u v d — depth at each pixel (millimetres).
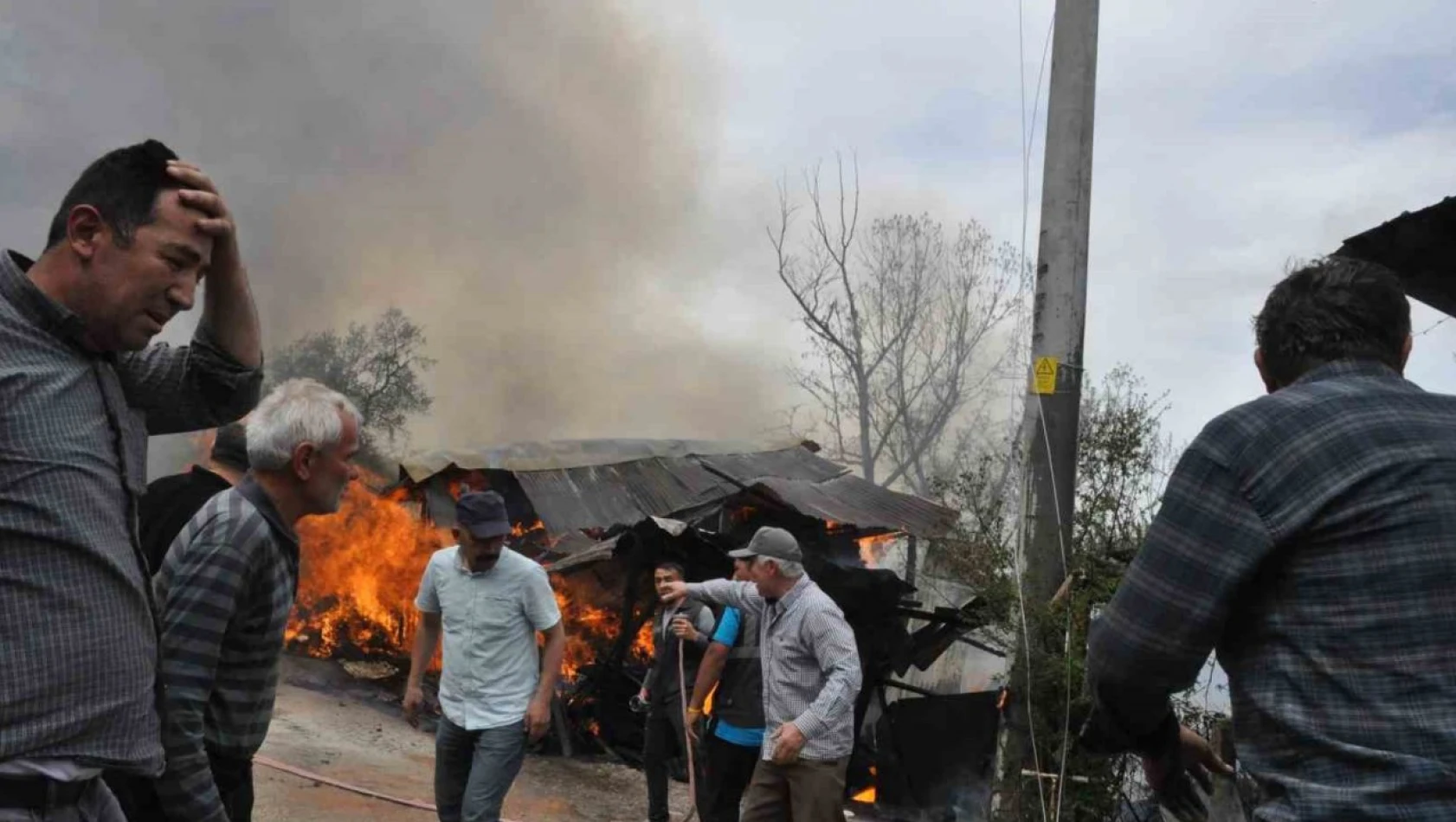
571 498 12953
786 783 4770
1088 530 5605
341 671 10508
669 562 7289
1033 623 5352
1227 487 1663
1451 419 1672
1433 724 1483
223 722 2764
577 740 9430
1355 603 1558
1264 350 1905
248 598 2730
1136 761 5320
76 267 1852
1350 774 1515
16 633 1705
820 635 4668
